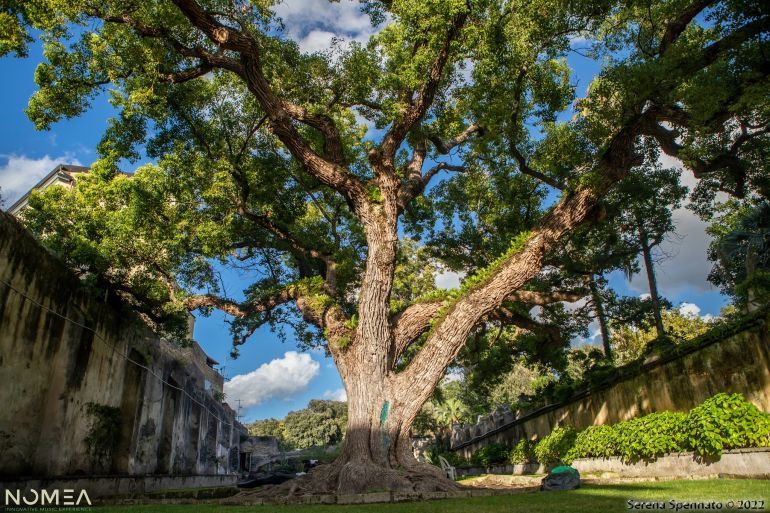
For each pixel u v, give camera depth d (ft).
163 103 41.14
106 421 38.65
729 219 53.47
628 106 32.96
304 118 38.93
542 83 39.88
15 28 30.30
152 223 41.55
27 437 29.25
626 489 21.95
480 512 16.11
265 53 39.86
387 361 35.94
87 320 36.27
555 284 55.31
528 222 52.06
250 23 38.14
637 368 38.86
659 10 33.53
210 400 69.97
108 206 42.91
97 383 37.55
